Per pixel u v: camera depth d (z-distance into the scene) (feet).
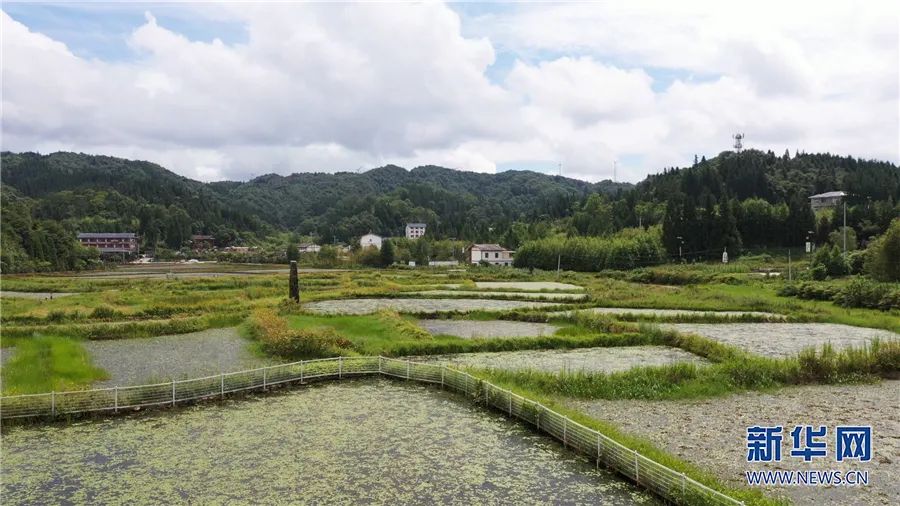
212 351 120.06
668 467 57.52
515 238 601.62
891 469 62.28
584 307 186.09
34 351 110.32
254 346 123.75
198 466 62.90
